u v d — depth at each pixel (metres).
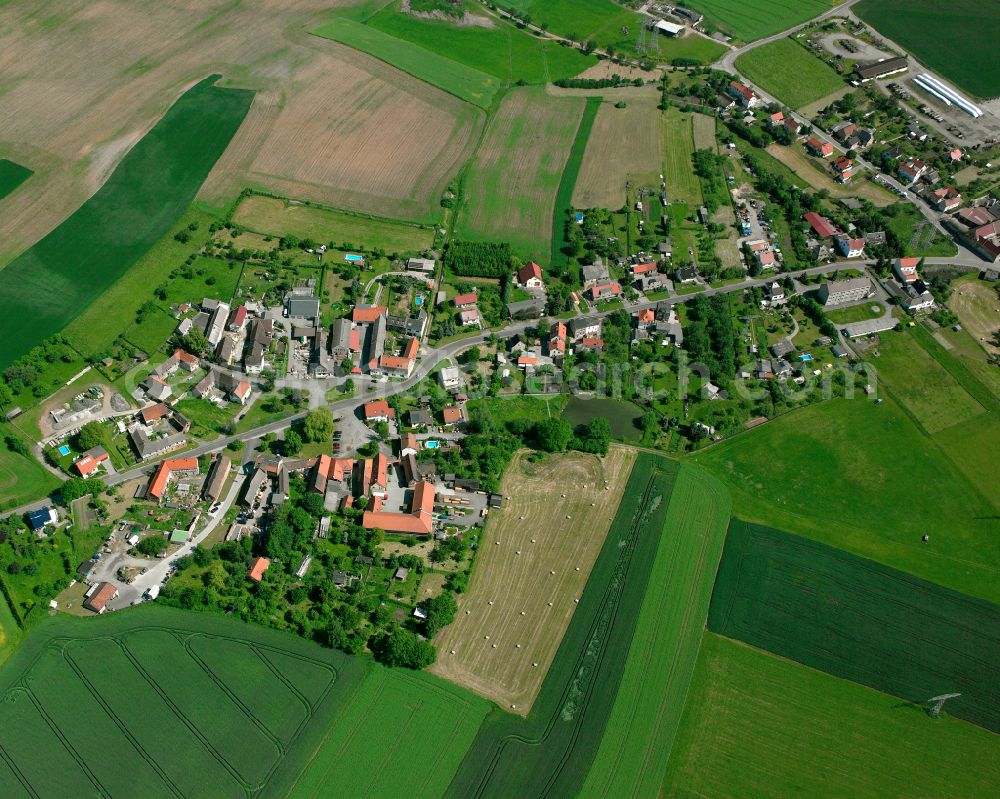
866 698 142.25
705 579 156.75
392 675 140.75
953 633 151.12
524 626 148.25
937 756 136.38
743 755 135.12
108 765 129.62
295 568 151.38
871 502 170.62
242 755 131.25
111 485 163.75
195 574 151.25
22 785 127.25
